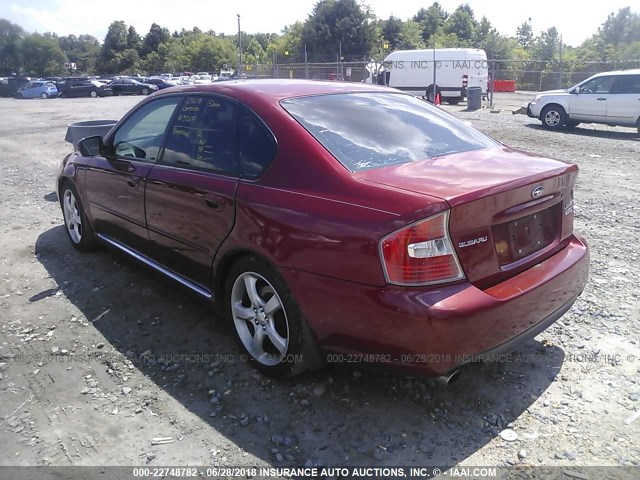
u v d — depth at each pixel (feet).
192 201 11.41
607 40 204.23
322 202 9.03
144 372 10.99
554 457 8.50
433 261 8.07
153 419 9.55
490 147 11.47
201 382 10.60
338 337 8.91
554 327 12.46
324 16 222.89
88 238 17.06
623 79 49.26
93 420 9.55
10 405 10.00
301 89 11.85
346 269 8.50
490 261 8.70
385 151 10.19
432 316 7.88
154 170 12.78
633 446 8.69
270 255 9.56
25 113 82.12
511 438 8.93
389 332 8.25
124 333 12.57
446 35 259.39
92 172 15.51
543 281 9.18
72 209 17.78
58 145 46.16
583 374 10.63
